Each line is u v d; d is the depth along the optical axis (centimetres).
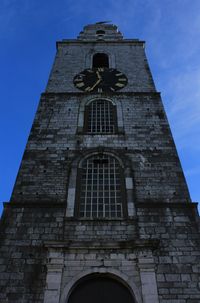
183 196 1590
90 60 2797
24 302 1197
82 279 1272
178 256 1335
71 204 1548
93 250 1342
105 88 2391
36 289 1234
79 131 1989
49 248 1341
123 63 2742
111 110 2208
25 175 1686
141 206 1537
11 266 1300
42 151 1834
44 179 1669
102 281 1285
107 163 1789
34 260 1322
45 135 1948
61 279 1254
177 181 1666
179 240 1395
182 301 1199
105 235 1415
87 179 1708
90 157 1812
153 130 2000
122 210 1538
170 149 1859
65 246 1341
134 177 1688
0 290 1227
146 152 1838
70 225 1453
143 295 1207
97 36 3412
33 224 1456
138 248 1340
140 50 2956
